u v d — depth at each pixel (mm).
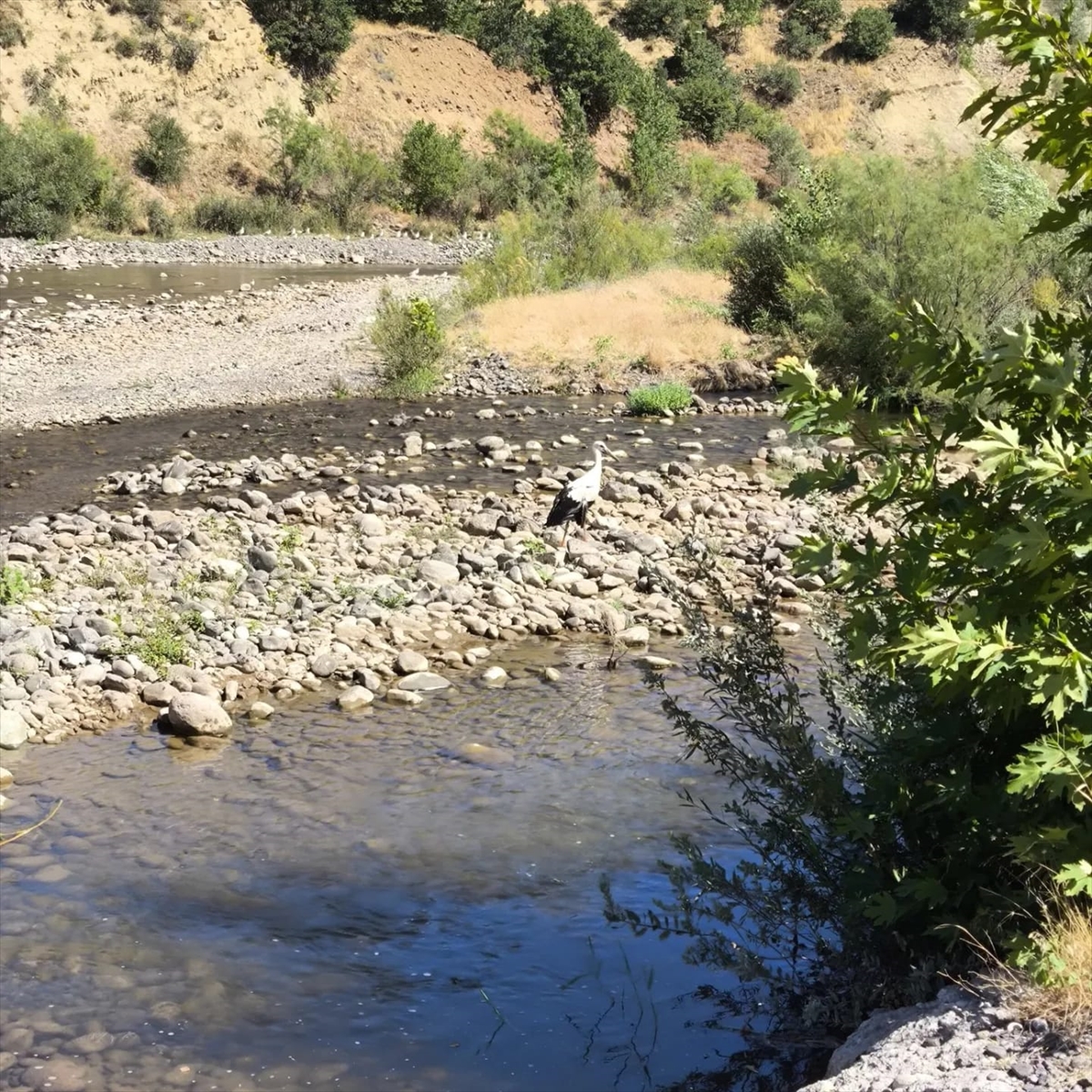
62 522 12172
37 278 34938
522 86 63438
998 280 18109
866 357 18250
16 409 18266
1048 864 3732
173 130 51344
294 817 6629
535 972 5223
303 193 53469
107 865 6102
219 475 14602
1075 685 3279
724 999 4957
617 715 8039
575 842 6371
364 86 58625
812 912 4648
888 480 3869
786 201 23766
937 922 4164
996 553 3326
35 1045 4703
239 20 56469
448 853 6258
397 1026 4867
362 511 13062
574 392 20281
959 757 4223
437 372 20766
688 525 12562
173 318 27094
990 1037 3461
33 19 51844
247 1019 4895
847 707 6043
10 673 8367
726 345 22062
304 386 20328
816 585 10641
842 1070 3568
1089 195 3877
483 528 12281
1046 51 3662
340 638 9336
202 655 8875
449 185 54125
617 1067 4559
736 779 4973
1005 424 3490
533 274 28156
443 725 7879
